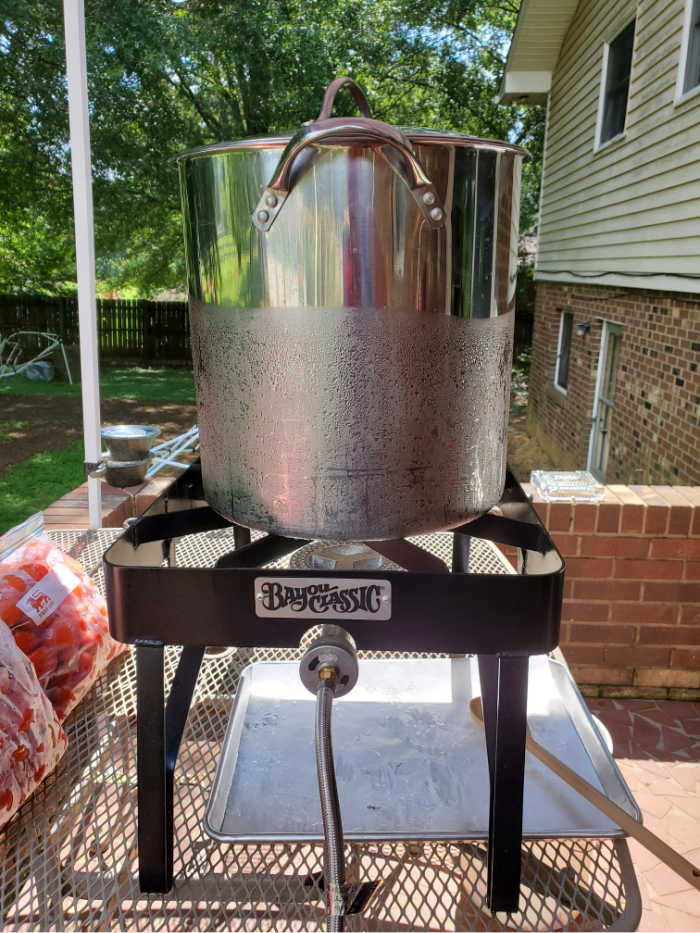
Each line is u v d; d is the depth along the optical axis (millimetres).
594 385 6379
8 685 986
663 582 2455
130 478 1764
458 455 799
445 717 1144
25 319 10312
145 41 10445
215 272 774
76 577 1291
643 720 2473
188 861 892
